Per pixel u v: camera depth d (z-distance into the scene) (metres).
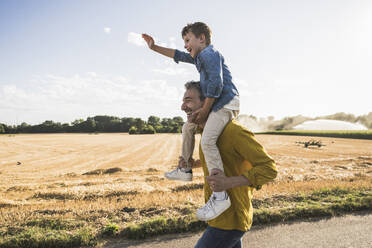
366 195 6.68
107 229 4.56
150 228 4.57
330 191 7.28
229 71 1.78
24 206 7.21
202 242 1.64
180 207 6.02
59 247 4.16
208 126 1.62
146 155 32.84
